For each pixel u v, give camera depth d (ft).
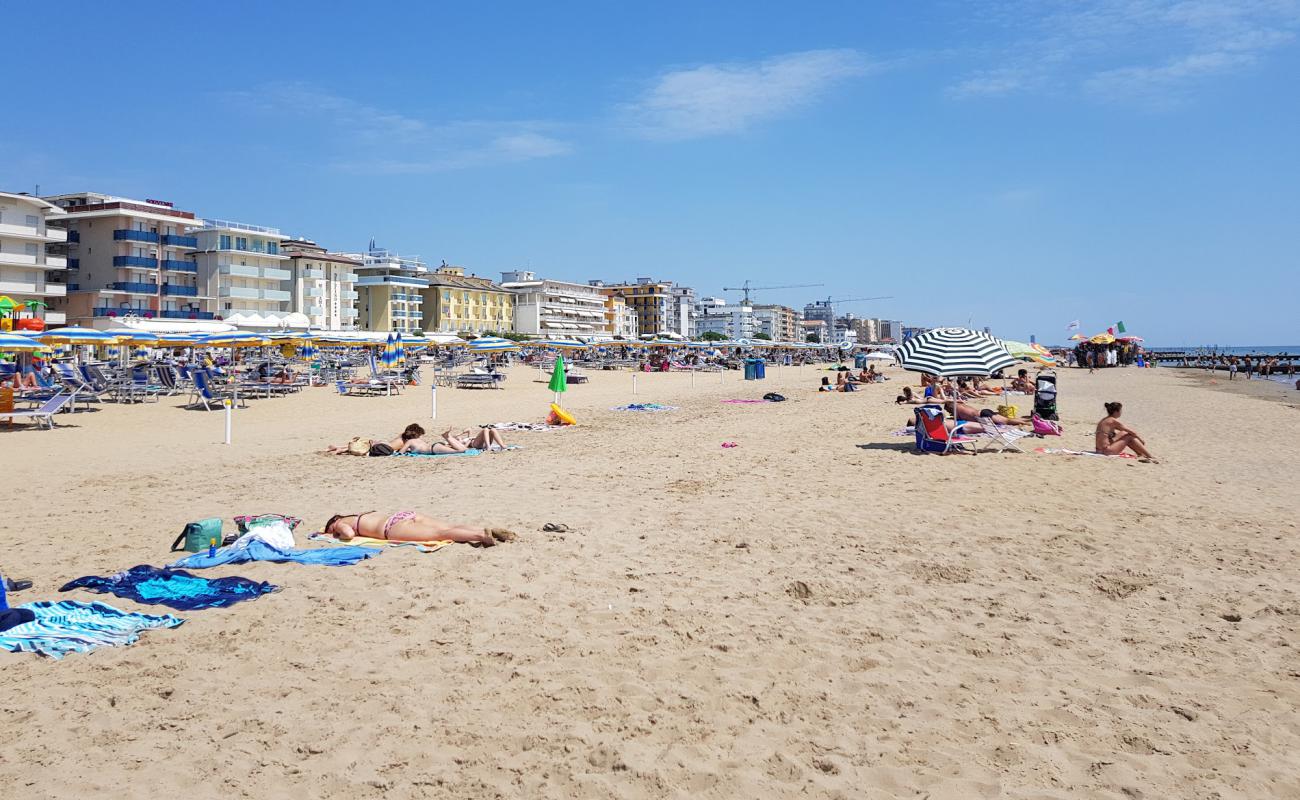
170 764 11.61
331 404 86.79
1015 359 47.73
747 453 47.21
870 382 132.77
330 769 11.55
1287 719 13.43
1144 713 13.67
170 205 245.24
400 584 20.36
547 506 31.01
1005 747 12.48
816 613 18.66
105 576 21.07
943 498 32.81
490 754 12.06
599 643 16.58
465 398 97.91
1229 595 20.16
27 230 190.60
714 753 12.22
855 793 11.17
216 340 102.42
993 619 18.38
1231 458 44.98
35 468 42.24
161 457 46.65
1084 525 27.91
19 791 10.81
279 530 24.07
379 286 319.27
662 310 543.80
